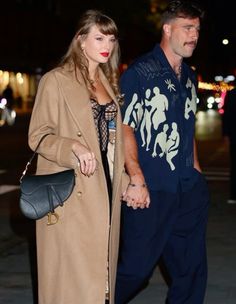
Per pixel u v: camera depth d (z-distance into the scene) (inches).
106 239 179.2
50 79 179.3
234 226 381.4
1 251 326.6
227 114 445.7
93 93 182.2
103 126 182.5
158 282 270.7
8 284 270.5
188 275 209.0
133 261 201.0
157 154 199.3
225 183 560.7
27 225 387.5
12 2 1991.9
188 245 207.6
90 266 178.7
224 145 917.8
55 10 2230.6
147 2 2128.4
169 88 199.8
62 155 174.2
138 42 2135.8
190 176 205.0
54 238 179.5
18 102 2185.0
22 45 2038.6
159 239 202.2
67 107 178.5
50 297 182.2
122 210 201.5
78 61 181.0
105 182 179.0
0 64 1959.9
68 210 178.2
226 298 249.4
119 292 204.4
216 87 441.7
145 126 198.5
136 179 190.7
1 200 470.6
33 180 175.6
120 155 182.9
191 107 205.3
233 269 289.6
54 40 2185.0
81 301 179.2
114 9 2050.9
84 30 180.5
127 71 196.4
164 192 201.0
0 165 686.5
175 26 199.8
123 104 191.6
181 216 205.8
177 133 200.8
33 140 179.2
